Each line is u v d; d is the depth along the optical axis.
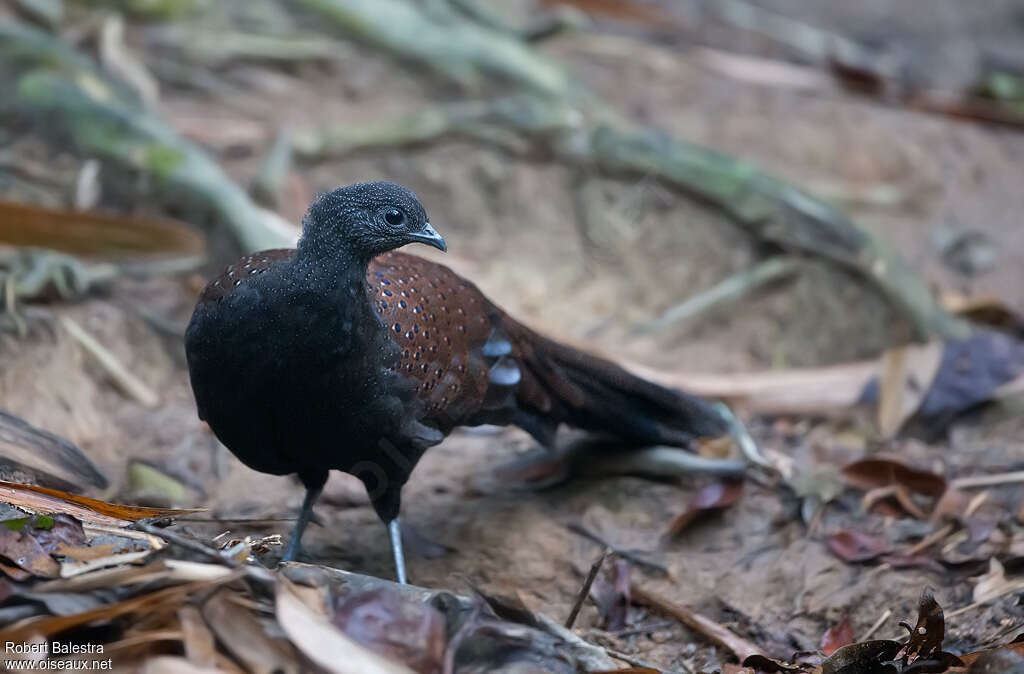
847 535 9.06
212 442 9.91
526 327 9.02
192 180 11.72
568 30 15.57
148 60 13.85
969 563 8.74
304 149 12.84
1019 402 10.77
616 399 9.40
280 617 6.11
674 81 15.49
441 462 10.17
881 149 14.60
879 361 11.56
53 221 10.73
